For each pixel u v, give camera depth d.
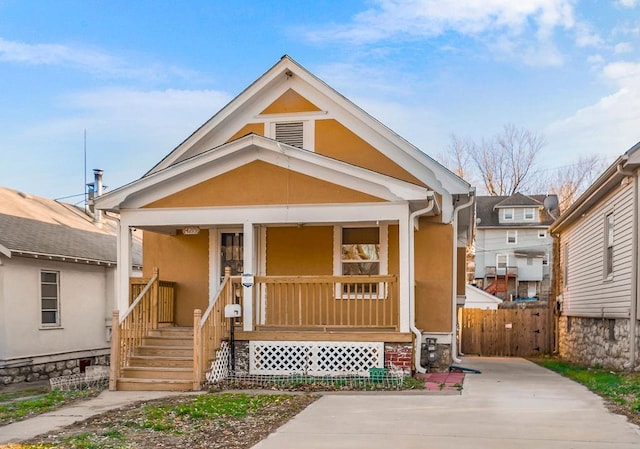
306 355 10.55
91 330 16.98
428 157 12.24
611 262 13.82
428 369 12.09
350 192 10.68
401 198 10.34
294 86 13.06
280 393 9.23
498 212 46.56
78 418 7.49
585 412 7.53
